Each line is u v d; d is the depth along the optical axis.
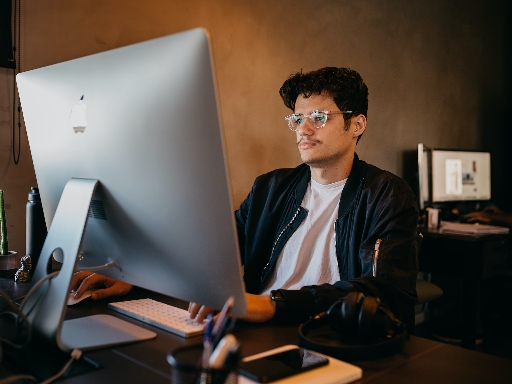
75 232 0.93
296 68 2.84
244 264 1.71
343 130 1.51
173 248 0.89
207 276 0.88
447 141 4.12
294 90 1.58
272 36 2.70
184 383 0.63
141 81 0.82
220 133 0.76
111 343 0.93
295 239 1.59
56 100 1.03
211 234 0.83
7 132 1.79
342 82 1.49
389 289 1.19
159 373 0.81
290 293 1.10
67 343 0.92
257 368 0.80
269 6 2.67
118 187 0.93
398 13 3.50
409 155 3.66
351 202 1.50
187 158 0.80
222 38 2.46
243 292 0.85
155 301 1.23
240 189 2.60
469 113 4.42
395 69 3.49
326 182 1.58
